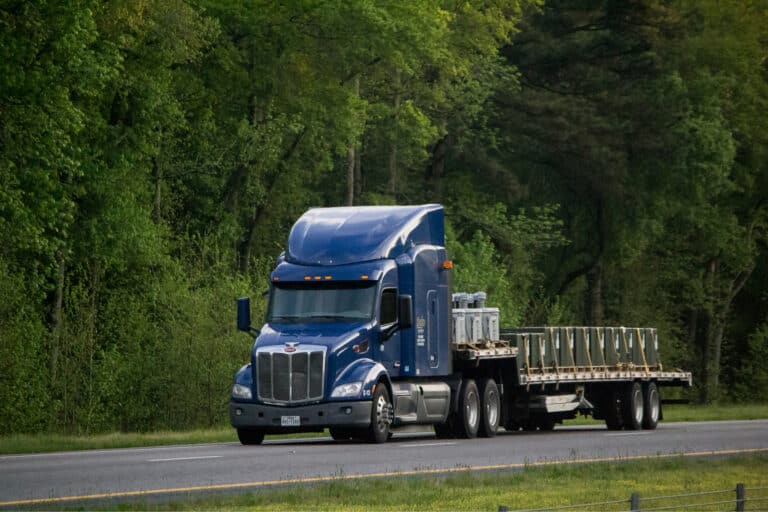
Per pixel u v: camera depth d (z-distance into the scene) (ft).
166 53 495.82
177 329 467.93
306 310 299.38
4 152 425.28
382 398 293.84
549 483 207.82
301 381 288.51
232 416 293.02
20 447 289.12
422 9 589.73
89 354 464.65
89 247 481.46
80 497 171.22
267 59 575.79
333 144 627.05
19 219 419.54
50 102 429.79
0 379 437.58
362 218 312.91
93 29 429.38
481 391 338.95
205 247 508.12
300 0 561.02
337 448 274.98
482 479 205.67
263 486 188.24
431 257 316.40
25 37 417.28
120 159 488.85
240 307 307.58
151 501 167.84
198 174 579.48
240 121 587.68
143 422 470.80
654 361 428.15
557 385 373.81
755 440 331.36
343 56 579.89
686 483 216.95
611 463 241.35
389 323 301.02
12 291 440.04
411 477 206.80
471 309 336.90
